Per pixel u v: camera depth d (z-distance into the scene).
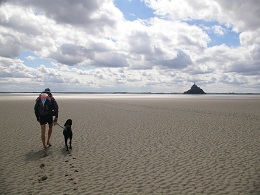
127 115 25.61
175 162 9.15
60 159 9.62
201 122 19.89
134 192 6.48
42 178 7.43
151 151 10.78
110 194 6.36
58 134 14.95
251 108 36.00
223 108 36.06
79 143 12.41
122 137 13.88
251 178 7.43
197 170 8.21
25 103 50.84
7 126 17.62
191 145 11.86
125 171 8.18
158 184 7.03
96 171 8.20
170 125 18.31
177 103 53.16
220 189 6.64
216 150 10.85
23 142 12.54
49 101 11.02
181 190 6.59
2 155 10.14
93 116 24.59
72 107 38.62
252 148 11.14
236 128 16.75
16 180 7.39
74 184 7.06
